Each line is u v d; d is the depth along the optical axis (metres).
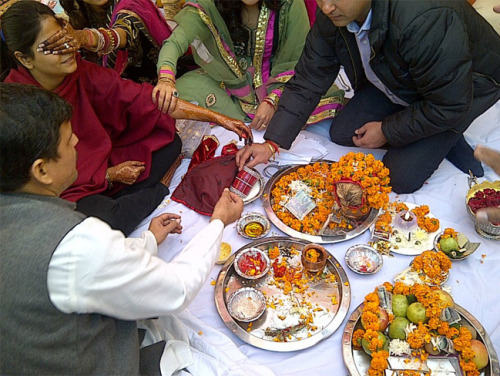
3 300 0.87
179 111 1.98
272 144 2.01
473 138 2.28
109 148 1.91
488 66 1.79
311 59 1.98
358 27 1.68
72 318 0.95
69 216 0.95
